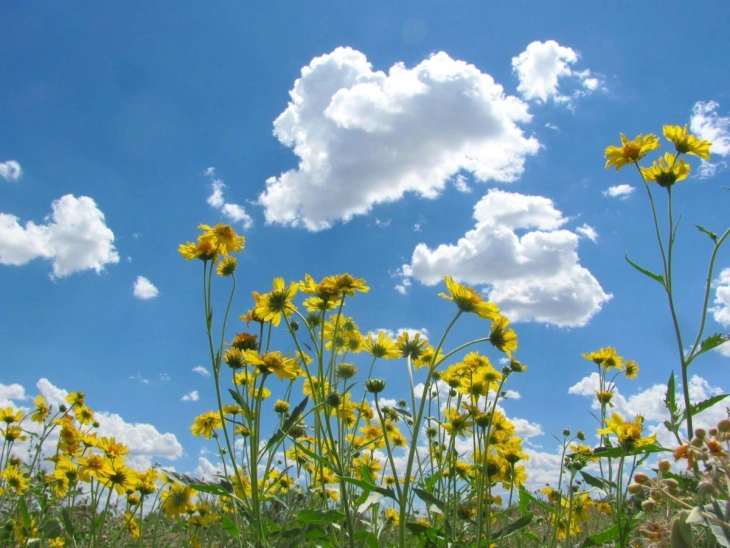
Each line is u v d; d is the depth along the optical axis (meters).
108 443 0.87
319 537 0.71
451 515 0.90
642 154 0.79
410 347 0.78
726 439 0.38
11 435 1.15
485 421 0.89
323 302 0.81
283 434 0.70
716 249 0.66
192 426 0.98
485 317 0.71
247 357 0.74
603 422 0.96
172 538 1.09
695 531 0.48
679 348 0.65
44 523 0.95
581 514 0.97
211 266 0.79
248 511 0.71
